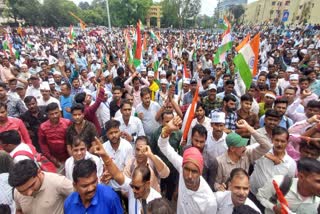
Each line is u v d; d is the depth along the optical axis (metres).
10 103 6.05
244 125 3.59
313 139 3.51
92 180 2.42
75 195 2.60
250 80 5.82
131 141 4.89
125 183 3.07
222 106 5.94
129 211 3.02
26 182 2.43
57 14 60.56
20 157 3.40
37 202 2.66
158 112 5.57
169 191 4.55
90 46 22.52
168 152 3.48
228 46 8.57
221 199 2.90
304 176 2.50
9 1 57.78
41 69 11.23
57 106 4.52
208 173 4.12
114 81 8.77
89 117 5.47
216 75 9.83
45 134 4.62
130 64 10.33
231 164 3.64
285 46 21.81
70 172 3.49
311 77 7.84
